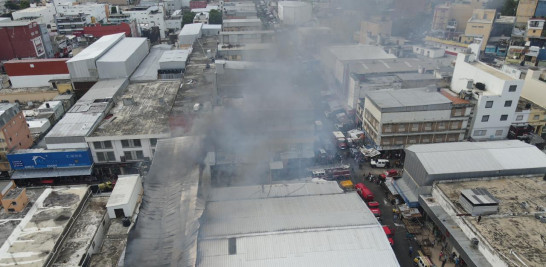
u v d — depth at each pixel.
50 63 48.47
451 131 33.50
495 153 27.44
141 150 32.00
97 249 22.34
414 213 25.94
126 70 45.91
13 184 28.50
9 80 52.09
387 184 29.16
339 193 24.86
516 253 19.53
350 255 18.97
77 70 45.22
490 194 23.44
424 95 34.72
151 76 47.72
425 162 26.33
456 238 22.00
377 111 32.84
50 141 30.67
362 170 32.25
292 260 18.70
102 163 32.22
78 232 22.33
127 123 33.78
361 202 23.47
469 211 22.84
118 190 24.31
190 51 52.25
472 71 35.84
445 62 47.19
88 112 35.03
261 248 19.31
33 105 43.34
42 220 22.62
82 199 24.50
